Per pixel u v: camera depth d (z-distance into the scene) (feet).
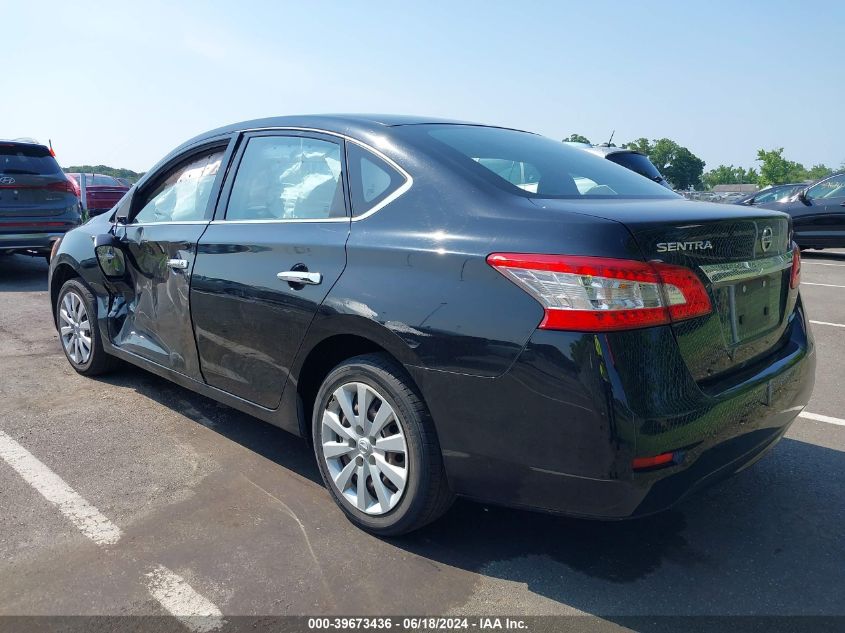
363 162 9.52
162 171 13.37
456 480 8.18
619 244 7.15
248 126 11.60
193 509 9.86
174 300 11.94
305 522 9.55
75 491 10.33
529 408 7.37
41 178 29.22
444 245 8.07
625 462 7.05
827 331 21.67
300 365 9.62
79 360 15.49
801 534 9.46
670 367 7.33
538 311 7.28
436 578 8.34
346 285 8.81
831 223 40.91
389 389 8.55
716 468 7.83
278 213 10.42
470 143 9.88
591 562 8.75
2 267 33.65
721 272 7.99
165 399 14.29
